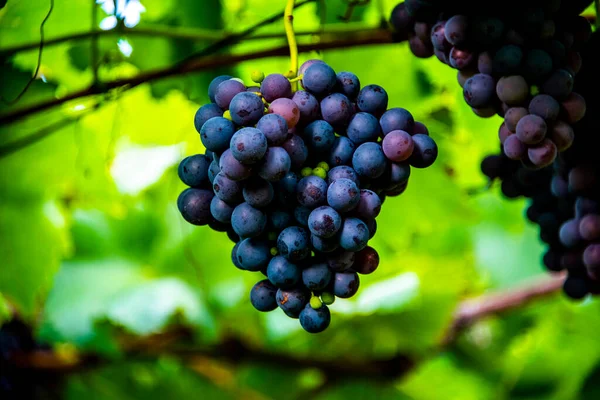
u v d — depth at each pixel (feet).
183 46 3.44
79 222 4.22
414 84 3.57
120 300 4.09
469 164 3.84
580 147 2.78
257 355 4.41
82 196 3.84
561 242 2.95
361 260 2.49
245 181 2.40
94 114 3.58
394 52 3.49
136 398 4.32
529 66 2.55
